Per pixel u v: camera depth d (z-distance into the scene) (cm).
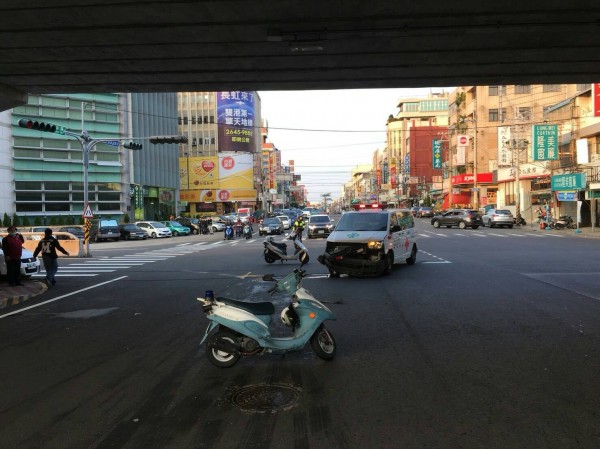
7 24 1014
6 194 4812
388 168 13462
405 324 808
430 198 8988
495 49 1209
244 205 9631
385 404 477
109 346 723
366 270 1323
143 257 2270
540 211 4225
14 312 1017
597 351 646
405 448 387
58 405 496
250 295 1145
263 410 469
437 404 475
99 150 5403
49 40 1116
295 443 399
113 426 442
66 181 5197
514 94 6047
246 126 9312
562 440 397
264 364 615
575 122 3922
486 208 5356
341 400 490
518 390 509
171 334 787
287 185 17250
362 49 1196
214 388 535
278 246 1822
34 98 5006
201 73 1412
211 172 9056
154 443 405
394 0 909
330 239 1385
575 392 502
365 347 680
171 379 568
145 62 1303
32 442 413
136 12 955
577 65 1371
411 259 1653
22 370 617
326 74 1434
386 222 1443
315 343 617
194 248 2806
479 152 6206
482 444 392
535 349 657
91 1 900
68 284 1427
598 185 3300
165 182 6794
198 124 10044
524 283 1220
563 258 1780
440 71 1416
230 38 1107
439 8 950
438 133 9906
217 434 419
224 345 586
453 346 677
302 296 630
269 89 1630
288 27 1039
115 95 5481
